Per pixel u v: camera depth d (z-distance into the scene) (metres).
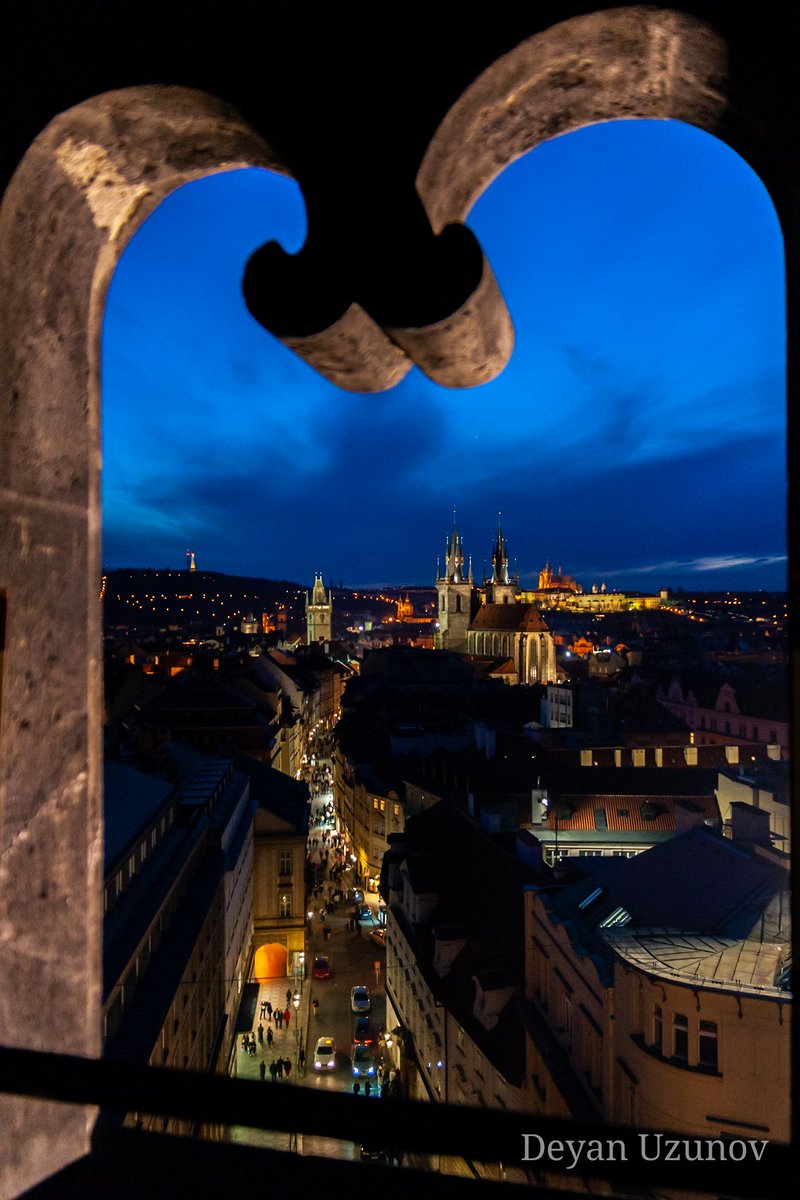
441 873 39.19
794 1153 1.67
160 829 34.47
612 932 19.11
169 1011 24.58
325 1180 2.55
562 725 86.50
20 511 2.76
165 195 3.12
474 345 2.54
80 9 2.60
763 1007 15.23
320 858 80.31
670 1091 15.96
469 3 2.33
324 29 2.45
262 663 114.94
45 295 2.88
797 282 2.42
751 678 90.06
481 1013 27.81
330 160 2.46
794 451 2.40
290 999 47.62
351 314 2.38
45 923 2.85
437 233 2.79
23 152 2.61
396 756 75.62
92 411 3.17
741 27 2.19
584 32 2.30
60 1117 2.75
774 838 25.70
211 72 2.52
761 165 2.63
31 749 2.81
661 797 44.81
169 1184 2.65
